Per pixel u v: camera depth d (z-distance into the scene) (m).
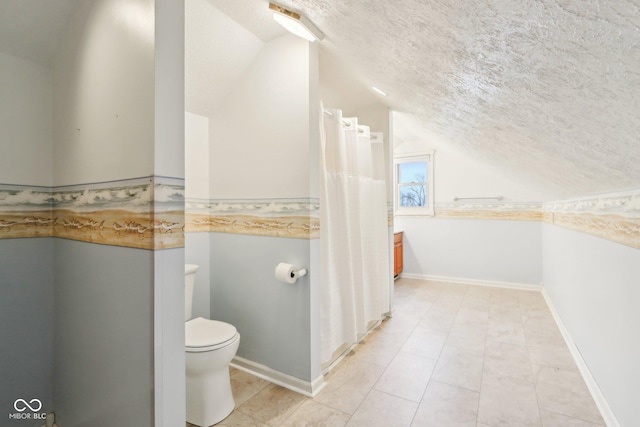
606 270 1.68
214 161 2.29
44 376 1.61
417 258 4.68
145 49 1.12
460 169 4.35
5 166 1.52
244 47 1.97
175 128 1.16
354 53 1.67
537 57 0.73
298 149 1.88
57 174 1.62
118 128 1.24
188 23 1.75
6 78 1.52
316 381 1.87
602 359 1.71
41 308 1.61
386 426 1.56
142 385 1.13
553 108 0.95
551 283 3.32
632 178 1.19
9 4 1.37
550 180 2.15
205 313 2.31
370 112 3.08
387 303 3.00
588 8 0.49
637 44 0.51
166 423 1.12
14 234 1.54
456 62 1.03
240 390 1.89
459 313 3.17
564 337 2.56
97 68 1.34
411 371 2.08
